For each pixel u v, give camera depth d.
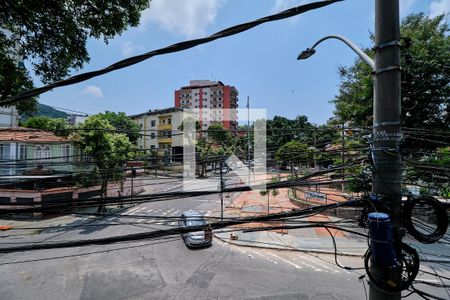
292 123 40.69
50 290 9.60
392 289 2.75
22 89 6.76
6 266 11.48
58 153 17.88
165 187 13.50
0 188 18.58
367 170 3.59
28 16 6.30
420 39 12.52
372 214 2.89
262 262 12.09
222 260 12.28
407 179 6.36
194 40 2.51
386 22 3.12
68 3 6.77
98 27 7.26
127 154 17.00
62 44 7.07
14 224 17.34
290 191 26.23
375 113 3.21
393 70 3.07
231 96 87.06
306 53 4.90
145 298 9.02
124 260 12.14
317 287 9.70
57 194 19.14
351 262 12.09
